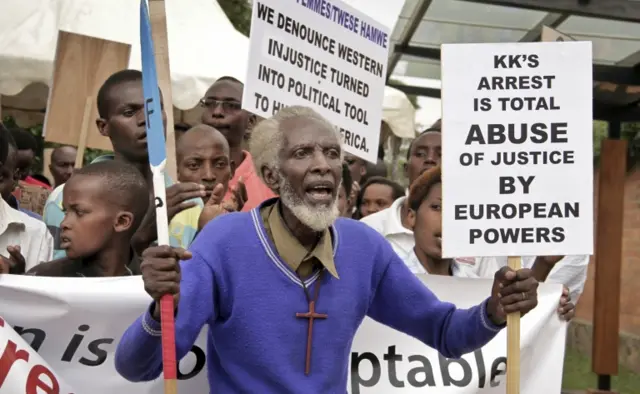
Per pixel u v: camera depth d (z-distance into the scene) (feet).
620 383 24.48
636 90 18.61
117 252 10.05
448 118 7.86
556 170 7.77
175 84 18.20
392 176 24.95
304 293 7.25
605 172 16.38
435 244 11.82
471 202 7.79
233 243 7.27
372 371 10.10
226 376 7.45
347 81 10.61
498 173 7.80
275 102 9.90
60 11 18.66
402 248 12.44
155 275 6.36
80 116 13.24
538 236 7.73
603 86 18.89
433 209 11.82
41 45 18.13
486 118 7.84
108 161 10.32
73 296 9.21
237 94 13.91
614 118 19.39
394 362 10.12
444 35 19.40
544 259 11.26
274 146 7.31
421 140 13.89
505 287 7.43
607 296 16.22
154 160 6.70
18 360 8.55
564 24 17.66
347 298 7.45
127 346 6.82
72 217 9.87
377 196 14.80
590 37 18.15
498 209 7.77
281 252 7.27
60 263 10.13
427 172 11.93
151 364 6.89
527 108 7.82
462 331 7.78
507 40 19.47
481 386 10.17
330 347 7.29
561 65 7.82
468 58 7.88
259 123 7.57
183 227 11.41
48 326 9.24
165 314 6.41
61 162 16.83
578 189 7.74
